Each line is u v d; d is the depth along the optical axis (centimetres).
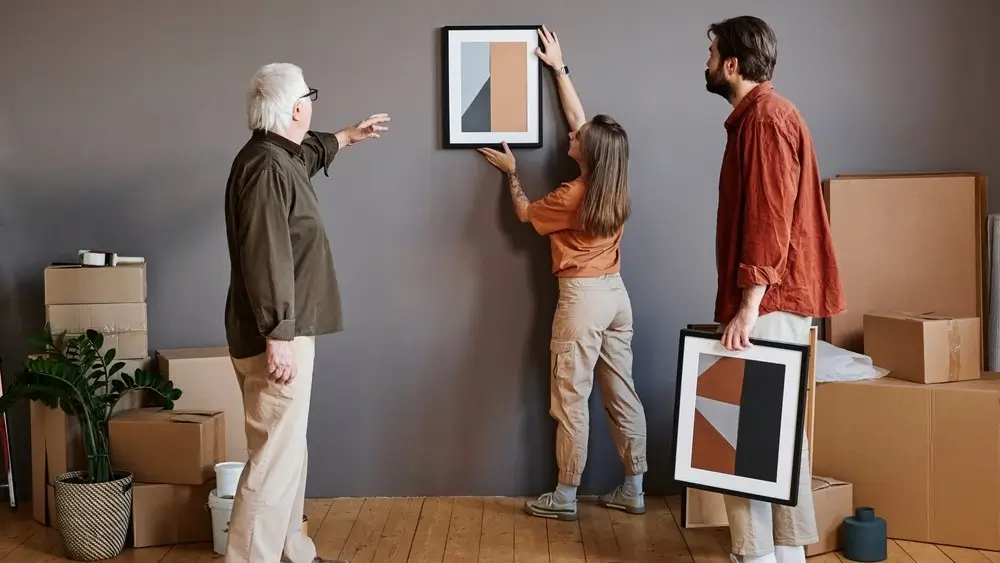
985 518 339
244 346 293
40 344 357
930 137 404
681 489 379
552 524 376
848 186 393
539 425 409
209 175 401
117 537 344
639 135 401
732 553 304
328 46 397
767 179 282
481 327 406
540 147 399
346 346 405
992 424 337
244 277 280
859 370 362
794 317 297
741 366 296
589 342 378
